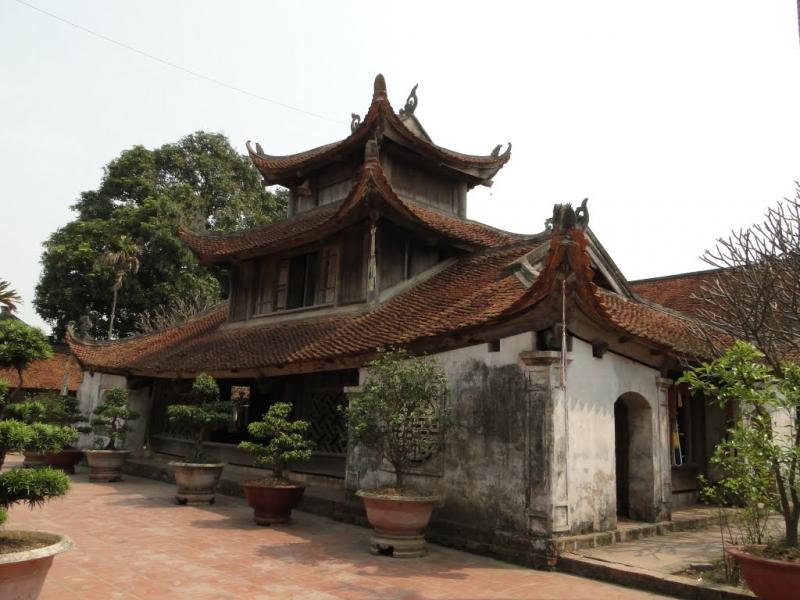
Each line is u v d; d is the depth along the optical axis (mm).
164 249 33594
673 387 12539
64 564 7625
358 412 9203
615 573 7523
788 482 6633
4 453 5977
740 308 11195
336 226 14867
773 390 8273
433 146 16875
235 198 37750
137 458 19438
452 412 9836
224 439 18781
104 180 36750
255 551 8664
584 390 9172
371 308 14320
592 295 8539
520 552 8414
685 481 12742
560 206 8523
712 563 7723
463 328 9523
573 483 8711
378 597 6645
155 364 17703
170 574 7305
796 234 11148
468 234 16281
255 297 18141
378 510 8648
